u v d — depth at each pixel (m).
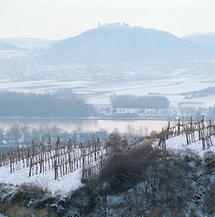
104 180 138.25
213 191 130.38
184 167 137.75
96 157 168.25
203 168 136.75
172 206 129.50
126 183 136.62
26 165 179.75
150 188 134.75
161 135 164.00
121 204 132.88
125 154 142.50
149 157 142.00
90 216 132.12
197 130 166.25
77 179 149.38
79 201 135.50
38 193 143.12
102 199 134.88
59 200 136.75
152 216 127.94
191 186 132.88
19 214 139.62
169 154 142.88
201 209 127.94
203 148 145.75
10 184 156.88
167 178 135.75
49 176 158.25
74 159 163.88
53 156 174.25
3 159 197.50
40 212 136.25
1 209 145.62
